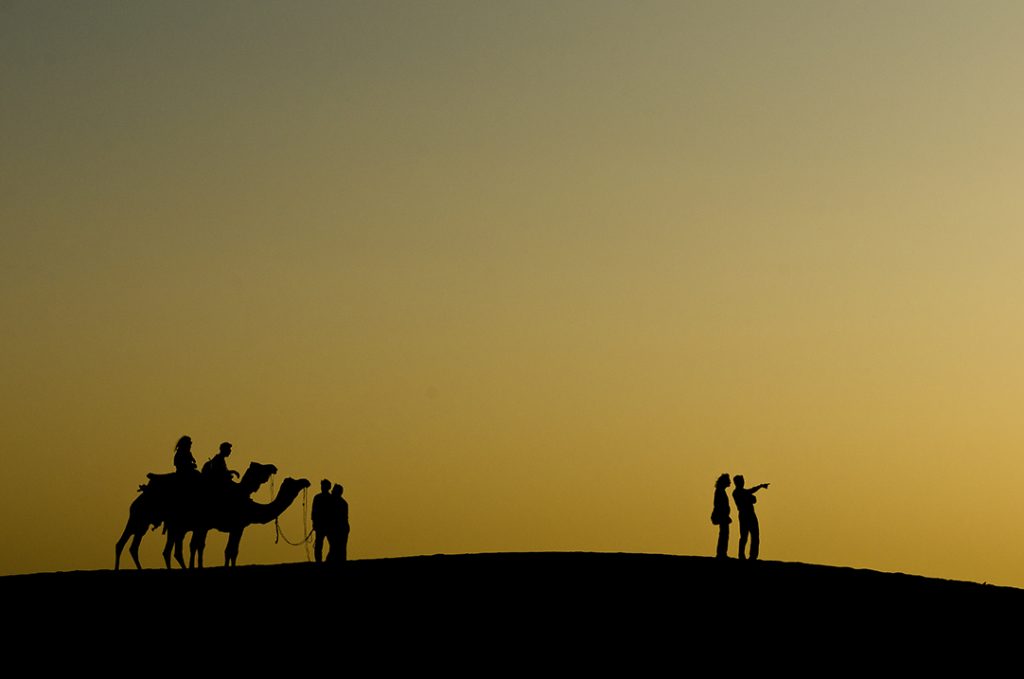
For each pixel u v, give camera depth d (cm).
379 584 6519
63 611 6109
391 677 5453
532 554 7194
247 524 7269
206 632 5884
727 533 7138
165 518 7200
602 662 5638
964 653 5875
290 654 5666
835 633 6022
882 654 5822
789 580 6681
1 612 6091
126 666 5534
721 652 5775
